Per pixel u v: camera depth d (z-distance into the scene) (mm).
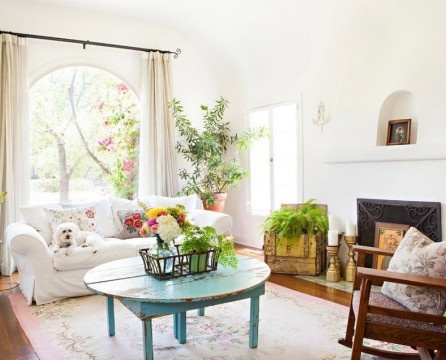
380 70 3605
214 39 5332
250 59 5211
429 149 3186
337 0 3814
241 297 2289
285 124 4902
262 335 2568
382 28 3564
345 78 3928
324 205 4348
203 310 2938
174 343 2479
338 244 3867
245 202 5602
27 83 4445
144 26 5230
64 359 2283
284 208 4527
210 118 5453
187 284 2244
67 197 6355
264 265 2684
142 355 2326
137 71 5262
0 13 4359
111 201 4336
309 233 4004
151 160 5203
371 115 3688
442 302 1838
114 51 5094
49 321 2873
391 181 3533
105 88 6551
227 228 4113
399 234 3438
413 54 3330
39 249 3229
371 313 1868
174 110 5211
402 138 3506
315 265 3996
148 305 2016
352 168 3875
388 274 1844
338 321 2783
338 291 3482
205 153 5266
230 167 5289
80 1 4566
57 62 4738
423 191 3291
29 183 4449
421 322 1854
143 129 5199
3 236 4254
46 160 6211
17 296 3506
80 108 6422
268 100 5102
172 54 5461
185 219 2523
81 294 3428
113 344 2480
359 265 2344
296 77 4672
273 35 4664
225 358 2264
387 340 1855
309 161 4586
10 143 4293
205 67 5762
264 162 5250
